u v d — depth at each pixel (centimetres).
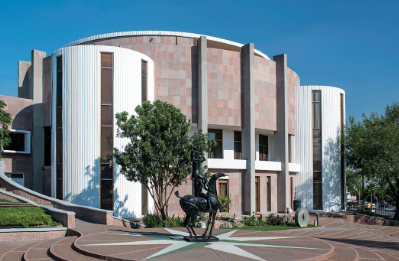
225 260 1095
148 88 2959
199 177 1512
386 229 2895
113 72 2697
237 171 3238
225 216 2603
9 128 3117
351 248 1458
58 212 1977
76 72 2673
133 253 1190
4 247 1527
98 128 2623
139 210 2711
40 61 3189
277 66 3581
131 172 2114
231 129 3425
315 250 1298
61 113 2708
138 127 2088
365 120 3778
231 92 3225
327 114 3888
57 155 2706
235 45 3597
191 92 3097
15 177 3125
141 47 3083
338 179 3866
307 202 3800
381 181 3675
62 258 1186
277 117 3547
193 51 3138
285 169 3494
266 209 3438
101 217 2108
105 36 3412
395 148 3347
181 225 2280
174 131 2081
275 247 1330
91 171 2589
